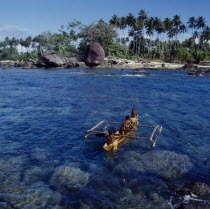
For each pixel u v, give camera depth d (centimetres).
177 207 739
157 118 1720
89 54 7369
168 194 805
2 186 836
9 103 2162
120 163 1022
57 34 11000
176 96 2614
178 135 1377
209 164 1025
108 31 9100
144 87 3259
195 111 1939
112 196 792
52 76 4684
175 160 1046
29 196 784
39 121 1612
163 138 1326
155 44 12731
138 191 822
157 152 1122
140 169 969
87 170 959
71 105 2094
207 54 10519
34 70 6450
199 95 2692
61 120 1639
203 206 732
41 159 1049
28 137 1319
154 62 9412
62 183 859
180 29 11281
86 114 1797
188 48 12144
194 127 1524
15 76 4734
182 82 3859
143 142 1264
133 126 1427
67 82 3725
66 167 974
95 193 806
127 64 8100
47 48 10881
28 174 918
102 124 1558
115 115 1781
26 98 2405
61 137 1324
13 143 1231
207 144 1250
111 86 3303
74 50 10456
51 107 2014
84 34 9125
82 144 1230
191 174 937
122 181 882
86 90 2936
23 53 12544
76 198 779
